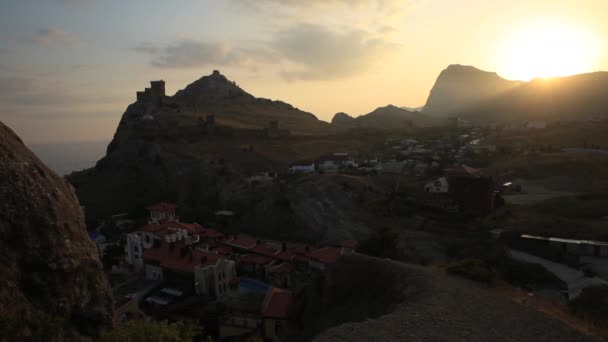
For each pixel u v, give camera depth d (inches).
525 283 1385.3
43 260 737.6
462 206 2498.8
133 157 4483.3
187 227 2571.4
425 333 562.9
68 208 848.3
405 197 2859.3
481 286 778.2
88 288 807.1
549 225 2006.6
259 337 1397.6
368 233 2496.3
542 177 3472.0
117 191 4259.4
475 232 2127.2
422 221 2443.4
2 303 641.6
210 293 1977.1
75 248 804.0
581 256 1577.3
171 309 1795.0
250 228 3218.5
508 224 2165.4
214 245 2618.1
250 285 2149.4
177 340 555.2
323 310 893.8
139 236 2410.2
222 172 4010.8
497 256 1670.8
